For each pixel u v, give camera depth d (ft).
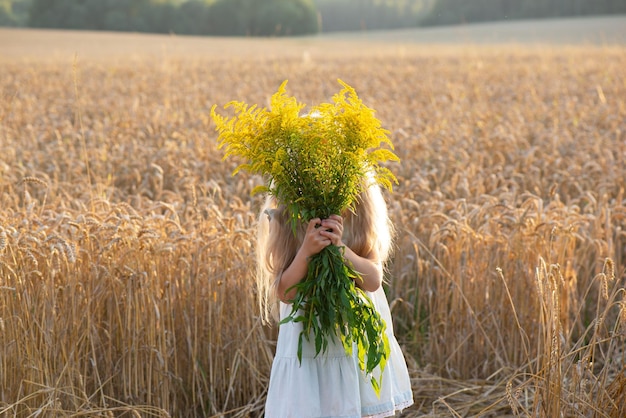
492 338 17.57
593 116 42.78
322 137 10.64
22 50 133.69
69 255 14.01
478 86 63.05
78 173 28.84
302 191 10.82
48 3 231.50
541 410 12.84
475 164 28.99
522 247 17.54
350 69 83.41
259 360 16.84
